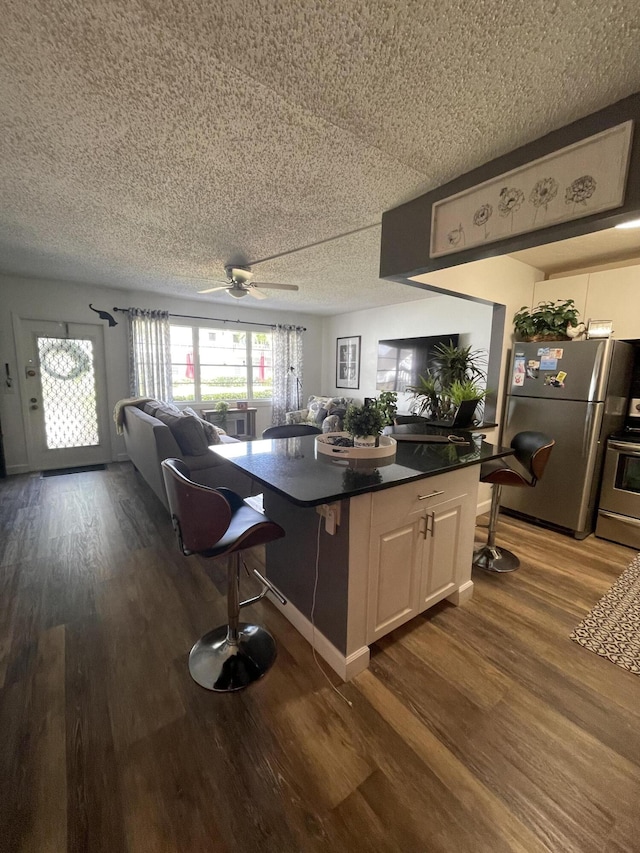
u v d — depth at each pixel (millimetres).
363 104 1313
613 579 2369
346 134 1491
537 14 956
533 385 3111
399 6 941
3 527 3020
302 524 1783
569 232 1434
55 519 3176
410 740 1326
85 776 1192
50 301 4410
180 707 1446
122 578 2320
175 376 5578
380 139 1516
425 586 1881
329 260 3322
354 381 6309
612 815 1104
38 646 1753
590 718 1421
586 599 2158
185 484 1321
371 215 2285
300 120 1415
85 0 930
